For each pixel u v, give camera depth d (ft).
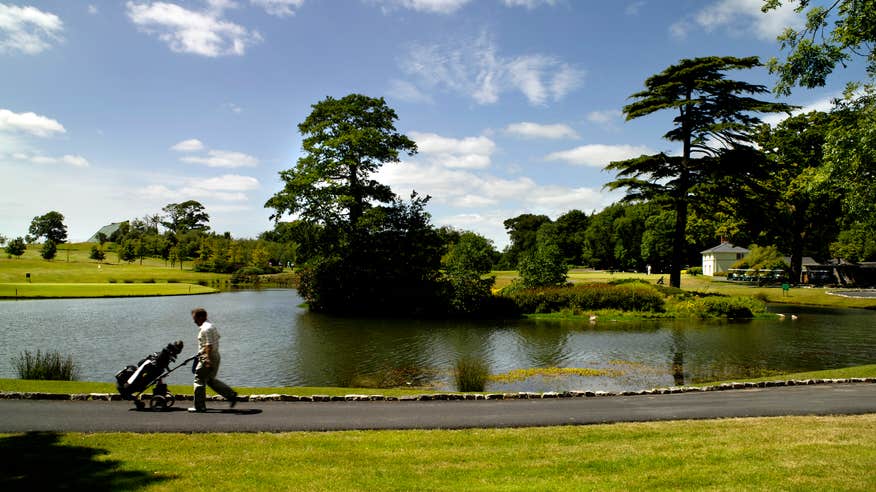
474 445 25.08
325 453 23.54
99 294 167.43
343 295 126.00
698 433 27.32
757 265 196.34
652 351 68.69
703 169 117.50
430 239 134.31
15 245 320.09
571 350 69.92
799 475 20.67
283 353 68.33
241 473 20.75
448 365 60.49
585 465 22.12
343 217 130.82
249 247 366.63
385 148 131.13
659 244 283.79
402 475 20.81
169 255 335.67
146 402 33.22
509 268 361.71
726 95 111.55
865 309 118.83
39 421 28.12
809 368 57.26
